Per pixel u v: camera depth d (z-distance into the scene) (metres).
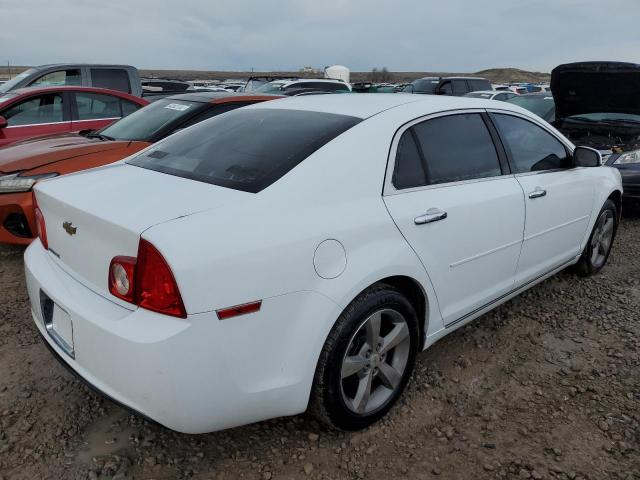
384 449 2.48
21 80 8.74
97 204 2.23
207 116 5.46
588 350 3.38
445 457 2.44
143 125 5.40
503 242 3.19
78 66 9.23
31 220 4.29
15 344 3.27
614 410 2.78
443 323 2.92
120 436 2.51
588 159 3.69
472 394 2.91
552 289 4.30
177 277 1.88
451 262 2.83
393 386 2.67
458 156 3.01
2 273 4.34
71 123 7.06
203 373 1.96
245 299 2.01
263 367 2.11
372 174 2.52
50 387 2.86
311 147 2.48
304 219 2.22
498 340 3.49
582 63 6.50
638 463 2.40
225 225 2.04
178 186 2.38
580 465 2.39
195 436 2.53
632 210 7.05
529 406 2.81
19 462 2.33
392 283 2.63
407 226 2.56
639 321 3.76
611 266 4.86
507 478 2.32
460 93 17.42
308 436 2.55
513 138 3.44
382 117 2.73
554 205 3.62
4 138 6.49
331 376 2.31
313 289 2.19
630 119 7.07
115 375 2.01
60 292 2.26
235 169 2.44
